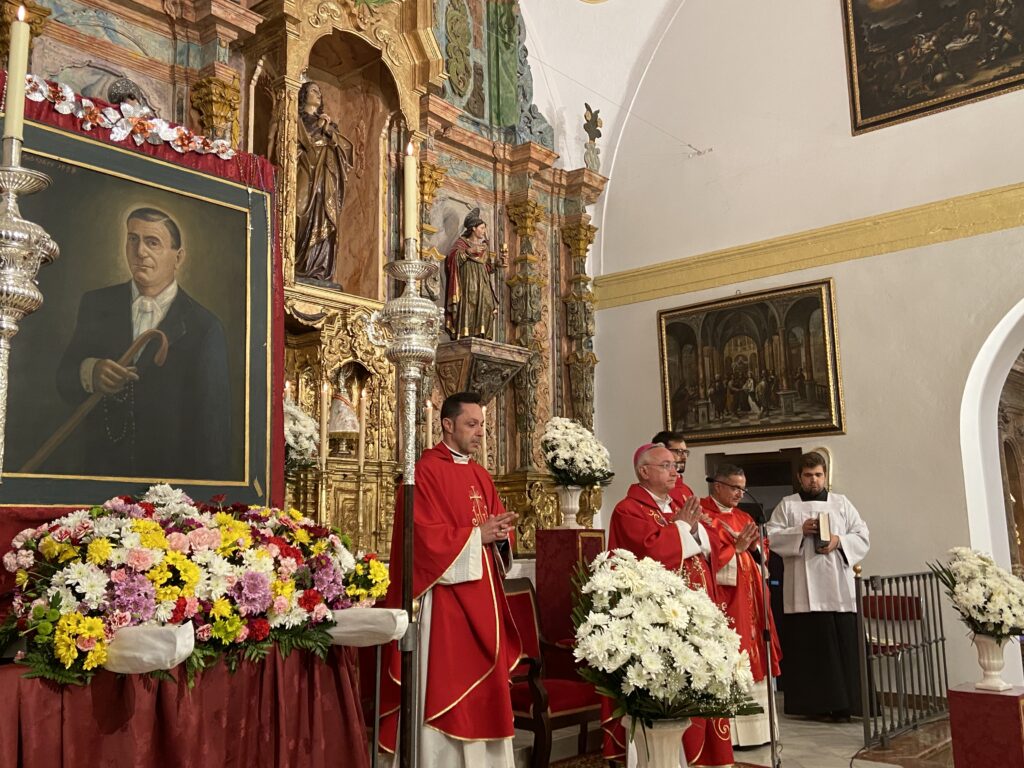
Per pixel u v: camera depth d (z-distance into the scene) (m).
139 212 4.71
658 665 3.36
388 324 3.42
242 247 5.14
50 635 2.97
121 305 4.57
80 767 2.94
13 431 4.10
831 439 9.59
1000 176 8.84
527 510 9.94
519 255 10.70
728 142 10.83
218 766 3.23
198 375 4.83
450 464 5.23
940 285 9.08
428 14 9.30
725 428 10.34
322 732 3.62
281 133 7.91
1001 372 9.16
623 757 5.45
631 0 11.64
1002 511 9.16
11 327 2.68
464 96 10.59
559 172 11.29
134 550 3.22
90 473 4.33
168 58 7.54
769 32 10.65
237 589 3.35
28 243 2.66
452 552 4.77
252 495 4.94
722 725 5.48
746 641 6.43
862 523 8.14
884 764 6.18
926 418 9.01
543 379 10.84
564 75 11.85
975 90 9.08
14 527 3.94
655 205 11.37
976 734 4.89
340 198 8.61
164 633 2.86
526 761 6.14
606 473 8.05
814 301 9.83
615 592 3.67
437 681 4.72
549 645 6.66
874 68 9.77
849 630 7.84
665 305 11.09
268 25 8.00
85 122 4.55
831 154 10.00
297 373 7.98
